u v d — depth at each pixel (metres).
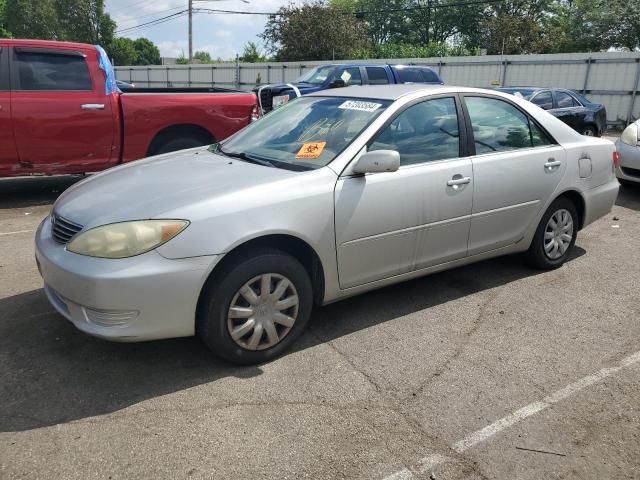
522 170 4.41
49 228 3.42
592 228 6.52
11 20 54.69
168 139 7.55
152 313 2.92
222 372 3.23
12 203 7.21
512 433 2.76
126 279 2.83
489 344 3.65
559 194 4.73
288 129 4.09
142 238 2.89
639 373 3.32
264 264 3.16
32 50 6.75
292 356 3.43
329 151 3.61
